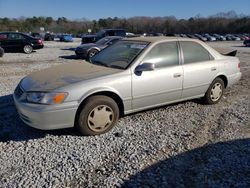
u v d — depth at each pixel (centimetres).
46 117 399
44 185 315
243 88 774
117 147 405
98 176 334
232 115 544
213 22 10162
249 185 320
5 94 670
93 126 438
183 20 10600
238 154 387
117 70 463
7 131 455
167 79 504
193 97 566
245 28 9269
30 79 458
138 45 512
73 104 411
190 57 548
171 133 456
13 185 315
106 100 440
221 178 332
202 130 470
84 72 460
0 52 1491
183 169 350
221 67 596
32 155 381
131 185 317
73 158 373
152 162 365
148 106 497
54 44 3161
